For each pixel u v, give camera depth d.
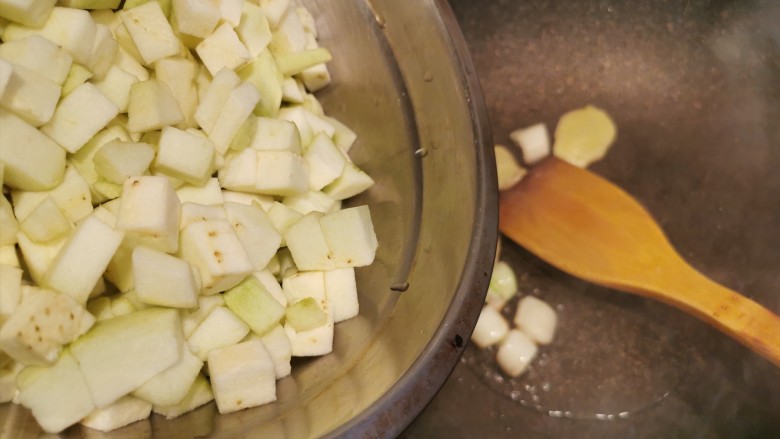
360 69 0.42
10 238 0.33
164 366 0.33
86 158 0.35
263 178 0.37
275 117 0.39
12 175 0.33
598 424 0.42
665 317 0.44
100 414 0.33
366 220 0.38
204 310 0.35
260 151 0.37
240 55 0.37
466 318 0.35
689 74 0.47
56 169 0.33
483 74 0.48
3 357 0.32
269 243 0.36
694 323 0.43
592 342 0.43
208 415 0.35
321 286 0.37
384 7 0.40
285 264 0.38
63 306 0.32
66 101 0.34
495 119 0.47
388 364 0.36
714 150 0.47
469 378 0.42
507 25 0.48
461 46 0.39
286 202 0.38
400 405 0.33
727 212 0.45
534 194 0.45
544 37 0.48
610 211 0.44
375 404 0.33
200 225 0.34
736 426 0.42
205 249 0.34
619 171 0.46
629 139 0.47
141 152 0.35
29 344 0.31
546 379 0.42
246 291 0.35
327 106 0.42
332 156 0.39
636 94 0.48
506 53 0.48
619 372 0.43
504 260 0.44
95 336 0.33
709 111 0.47
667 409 0.42
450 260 0.37
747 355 0.43
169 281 0.33
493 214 0.37
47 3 0.34
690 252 0.45
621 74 0.48
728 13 0.46
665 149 0.47
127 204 0.33
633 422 0.42
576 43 0.48
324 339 0.37
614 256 0.43
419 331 0.36
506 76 0.48
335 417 0.34
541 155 0.46
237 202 0.37
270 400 0.35
